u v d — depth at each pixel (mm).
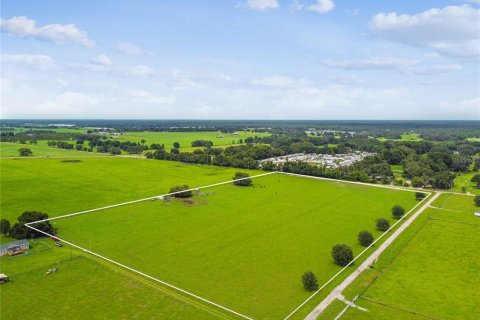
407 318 83812
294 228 143875
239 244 125688
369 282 100312
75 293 89625
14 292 89375
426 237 136625
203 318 80938
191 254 116312
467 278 103938
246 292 93688
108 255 112938
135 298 88062
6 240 122750
